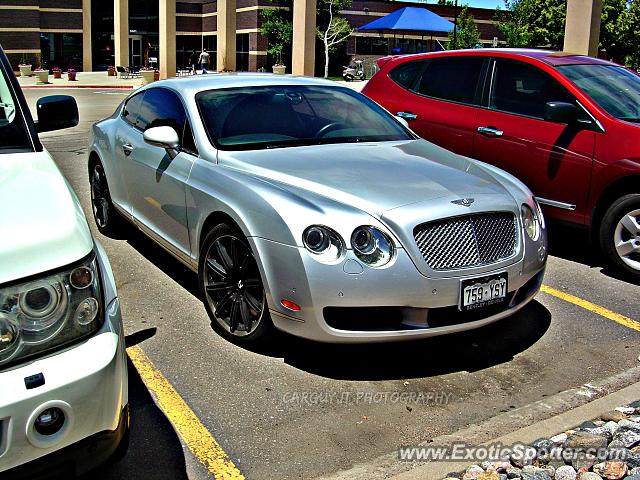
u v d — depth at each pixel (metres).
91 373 2.25
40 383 2.15
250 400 3.64
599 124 5.67
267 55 37.00
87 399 2.24
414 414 3.55
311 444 3.26
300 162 4.36
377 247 3.62
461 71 6.95
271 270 3.78
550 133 5.98
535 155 6.08
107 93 25.03
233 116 4.88
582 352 4.31
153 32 44.50
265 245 3.79
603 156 5.59
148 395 3.67
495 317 3.99
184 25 43.25
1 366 2.14
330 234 3.62
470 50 7.03
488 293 3.86
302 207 3.72
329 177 4.09
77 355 2.27
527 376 3.99
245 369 3.97
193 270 4.75
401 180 4.11
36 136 3.17
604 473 2.94
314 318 3.63
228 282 4.25
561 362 4.17
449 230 3.78
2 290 2.14
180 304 4.91
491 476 2.92
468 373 4.01
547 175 6.01
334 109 5.31
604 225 5.64
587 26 15.83
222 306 4.29
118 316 2.54
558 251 6.44
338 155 4.54
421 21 31.20
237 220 3.99
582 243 6.70
